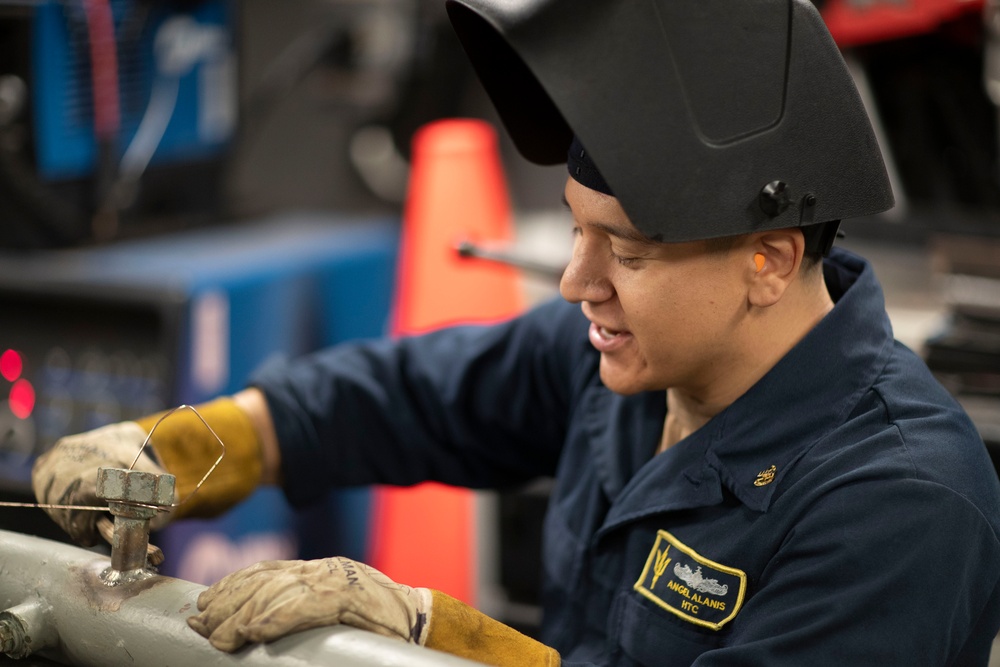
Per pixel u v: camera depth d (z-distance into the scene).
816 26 0.96
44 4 1.84
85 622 0.85
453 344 1.38
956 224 2.17
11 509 1.76
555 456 1.40
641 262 0.97
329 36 2.81
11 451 1.83
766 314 1.02
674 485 1.08
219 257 2.02
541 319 1.34
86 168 1.99
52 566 0.88
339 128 3.07
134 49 2.01
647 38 0.90
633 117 0.88
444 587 2.12
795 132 0.94
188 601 0.83
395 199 2.92
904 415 1.00
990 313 1.71
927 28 1.96
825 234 1.02
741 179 0.91
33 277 1.82
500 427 1.36
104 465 1.09
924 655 0.89
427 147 2.15
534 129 1.16
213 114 2.23
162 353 1.76
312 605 0.78
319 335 2.17
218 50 2.20
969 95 2.06
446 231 2.13
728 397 1.07
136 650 0.82
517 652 0.91
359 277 2.27
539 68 0.89
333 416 1.32
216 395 1.90
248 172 2.97
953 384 1.63
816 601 0.90
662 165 0.89
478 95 3.04
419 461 1.37
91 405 1.80
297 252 2.13
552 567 1.21
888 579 0.89
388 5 2.80
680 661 1.02
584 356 1.28
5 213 1.93
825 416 1.02
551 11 0.90
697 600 1.02
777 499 1.00
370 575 0.86
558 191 3.03
